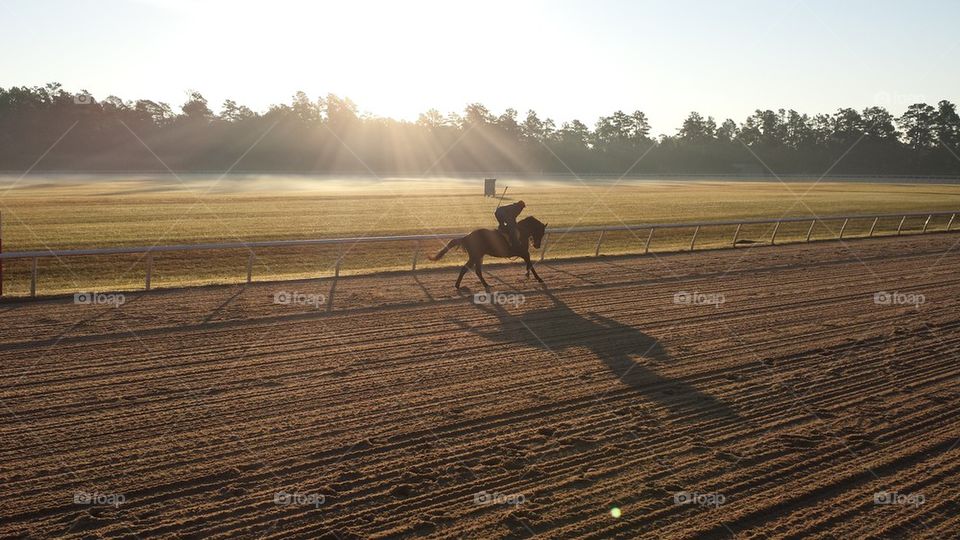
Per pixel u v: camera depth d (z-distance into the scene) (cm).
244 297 1283
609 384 884
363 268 1820
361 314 1190
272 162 9250
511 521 562
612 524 565
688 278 1645
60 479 596
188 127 10300
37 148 8394
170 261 1856
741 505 602
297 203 3947
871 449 721
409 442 696
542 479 632
